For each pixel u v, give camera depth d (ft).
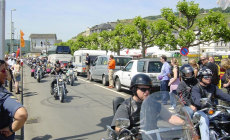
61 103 32.42
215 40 64.34
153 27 84.74
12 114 8.26
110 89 45.03
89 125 22.17
